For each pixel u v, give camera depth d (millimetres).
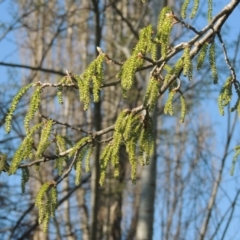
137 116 4566
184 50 4367
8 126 4609
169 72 4395
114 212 19906
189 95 14867
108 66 15820
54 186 4660
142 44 4348
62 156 4711
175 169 17328
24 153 4652
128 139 4547
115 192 16062
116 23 16500
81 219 18266
